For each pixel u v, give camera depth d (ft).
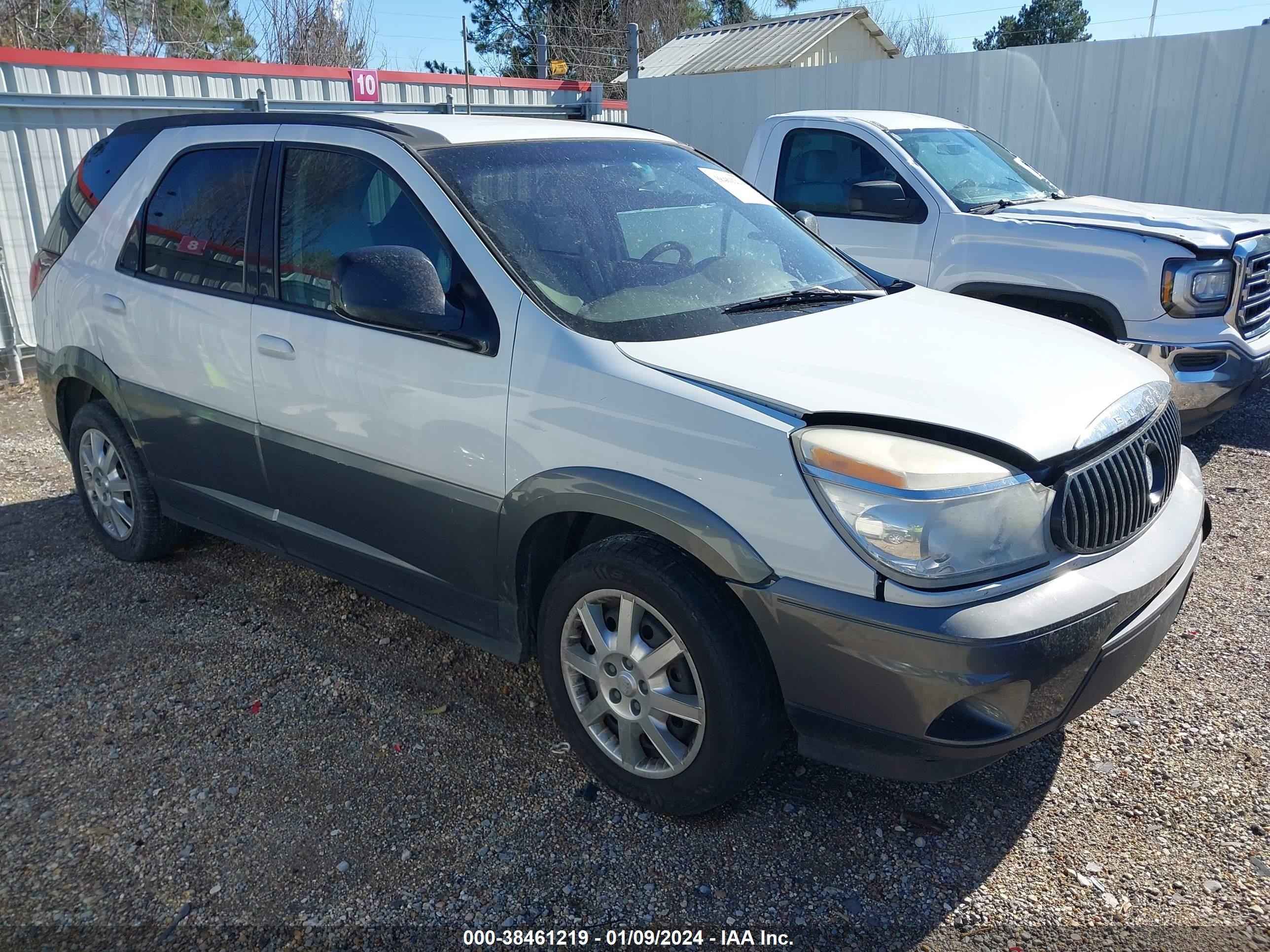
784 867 8.61
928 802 9.43
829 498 7.66
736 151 37.99
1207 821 9.06
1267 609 12.94
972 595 7.46
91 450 14.84
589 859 8.72
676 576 8.39
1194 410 17.34
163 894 8.35
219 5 75.66
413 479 10.28
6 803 9.48
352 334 10.50
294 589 14.03
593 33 98.22
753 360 8.78
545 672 9.80
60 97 26.25
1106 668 8.10
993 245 18.79
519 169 10.90
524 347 9.25
